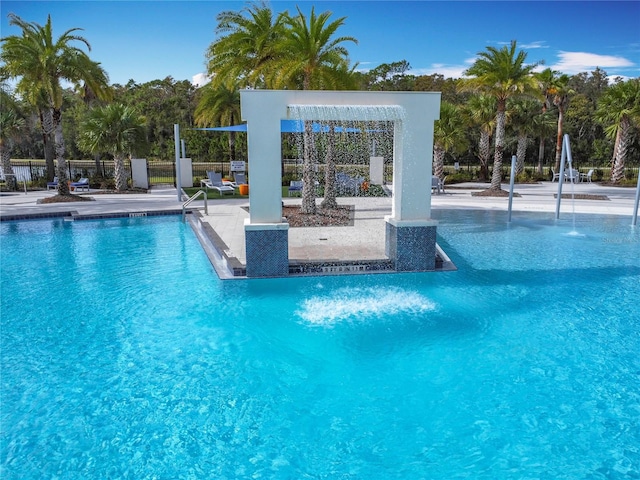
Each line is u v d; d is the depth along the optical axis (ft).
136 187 76.28
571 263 30.81
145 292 25.30
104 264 31.22
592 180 95.66
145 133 74.49
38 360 17.61
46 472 11.68
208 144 133.80
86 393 15.30
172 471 11.72
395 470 11.69
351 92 25.14
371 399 14.94
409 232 27.76
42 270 29.84
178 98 148.05
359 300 23.85
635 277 27.71
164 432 13.26
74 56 56.65
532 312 22.26
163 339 19.47
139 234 40.93
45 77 54.19
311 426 13.52
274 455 12.29
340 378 16.28
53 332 20.17
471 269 29.32
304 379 16.21
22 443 12.78
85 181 73.15
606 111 88.07
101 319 21.62
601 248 34.99
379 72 163.12
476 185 87.45
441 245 35.83
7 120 73.87
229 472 11.68
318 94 24.99
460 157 137.69
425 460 12.06
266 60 47.75
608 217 48.11
